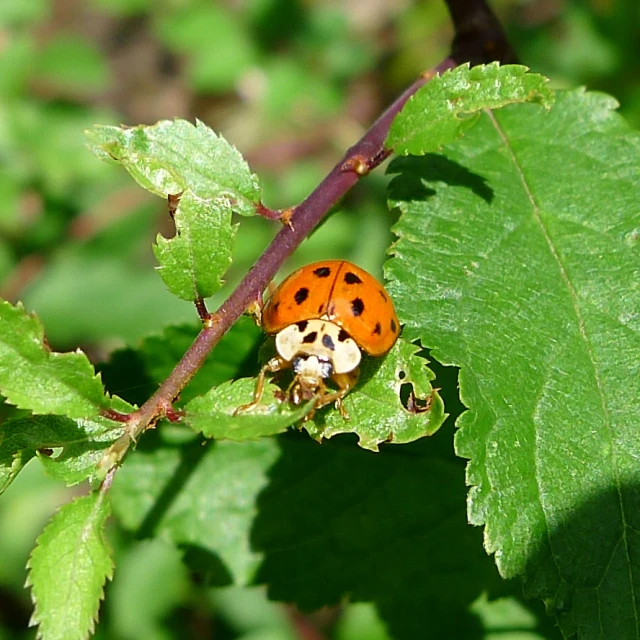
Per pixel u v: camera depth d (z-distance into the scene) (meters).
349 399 0.08
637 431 0.08
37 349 0.07
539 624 0.09
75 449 0.07
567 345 0.08
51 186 0.16
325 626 0.13
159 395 0.07
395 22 0.19
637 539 0.08
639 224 0.08
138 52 0.21
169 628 0.13
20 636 0.13
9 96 0.17
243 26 0.18
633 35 0.15
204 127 0.08
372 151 0.08
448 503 0.09
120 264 0.15
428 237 0.08
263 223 0.16
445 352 0.08
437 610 0.09
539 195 0.08
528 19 0.18
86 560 0.07
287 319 0.08
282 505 0.09
